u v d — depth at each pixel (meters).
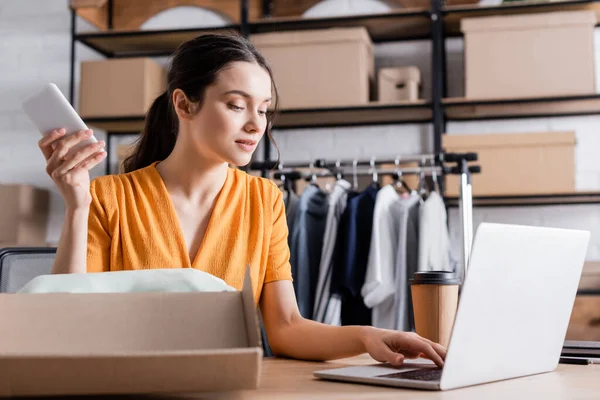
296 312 1.30
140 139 1.54
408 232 2.80
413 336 1.01
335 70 3.37
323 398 0.75
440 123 3.35
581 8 3.33
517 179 3.22
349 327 1.12
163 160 1.46
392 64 3.79
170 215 1.35
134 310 0.79
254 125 1.29
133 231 1.34
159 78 3.66
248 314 0.74
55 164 1.06
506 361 0.88
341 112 3.41
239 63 1.28
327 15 3.84
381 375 0.89
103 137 3.96
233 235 1.37
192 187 1.37
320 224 2.85
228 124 1.28
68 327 0.78
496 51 3.28
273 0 3.88
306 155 3.82
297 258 2.80
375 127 3.77
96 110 3.51
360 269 2.75
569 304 0.99
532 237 0.86
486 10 3.37
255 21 3.56
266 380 0.90
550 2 3.28
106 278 0.88
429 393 0.79
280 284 1.38
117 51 4.02
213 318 0.80
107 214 1.33
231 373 0.66
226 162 1.40
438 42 3.40
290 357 1.24
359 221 2.79
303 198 2.84
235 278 1.35
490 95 3.28
